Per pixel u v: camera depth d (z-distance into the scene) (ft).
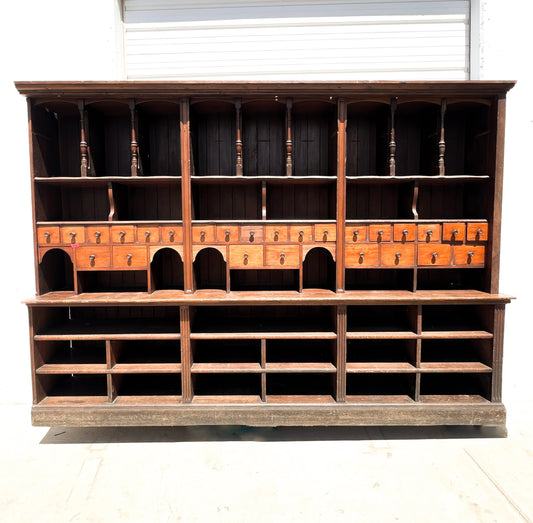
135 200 8.48
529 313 8.65
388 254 7.32
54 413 7.11
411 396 7.47
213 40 8.71
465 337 7.22
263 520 5.36
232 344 8.70
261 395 7.29
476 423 7.16
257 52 8.69
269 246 7.30
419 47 8.62
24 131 8.46
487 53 8.28
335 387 7.33
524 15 8.23
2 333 8.83
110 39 8.35
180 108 7.09
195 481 6.17
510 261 8.55
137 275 8.65
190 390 7.25
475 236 7.31
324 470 6.42
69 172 8.37
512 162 8.38
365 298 7.07
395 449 7.04
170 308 8.71
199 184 8.13
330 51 8.64
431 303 7.17
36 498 5.82
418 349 7.24
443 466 6.52
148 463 6.65
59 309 8.24
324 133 8.43
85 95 6.99
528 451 6.97
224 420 7.13
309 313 8.74
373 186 8.45
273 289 8.07
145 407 7.15
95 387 7.93
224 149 8.43
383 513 5.49
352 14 8.61
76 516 5.47
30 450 7.08
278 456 6.84
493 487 6.02
